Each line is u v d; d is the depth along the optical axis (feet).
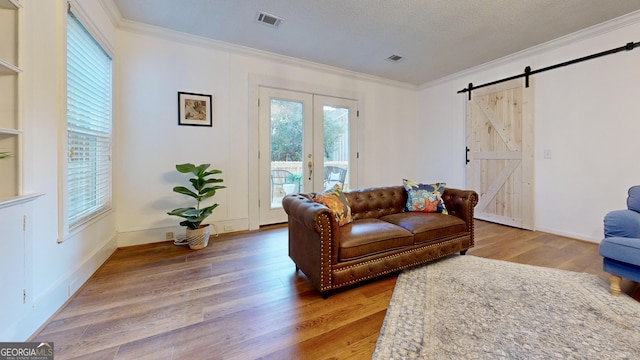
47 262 5.20
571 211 10.58
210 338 4.71
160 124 10.03
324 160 13.98
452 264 7.98
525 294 6.13
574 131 10.41
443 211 8.92
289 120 12.96
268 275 7.33
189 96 10.50
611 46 9.39
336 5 8.31
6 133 4.35
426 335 4.74
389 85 16.16
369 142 15.51
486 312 5.43
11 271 4.20
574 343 4.46
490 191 13.35
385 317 5.35
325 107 14.01
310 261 6.47
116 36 9.19
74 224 6.40
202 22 9.33
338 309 5.67
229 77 11.30
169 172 10.24
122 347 4.44
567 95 10.57
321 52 11.87
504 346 4.42
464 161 14.67
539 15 8.87
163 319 5.25
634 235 6.31
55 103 5.49
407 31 9.95
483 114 13.62
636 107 8.91
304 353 4.37
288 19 9.12
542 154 11.40
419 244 7.50
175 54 10.22
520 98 12.02
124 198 9.50
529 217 11.78
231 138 11.42
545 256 8.62
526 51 11.57
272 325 5.11
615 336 4.63
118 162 9.34
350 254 6.26
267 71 12.19
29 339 4.57
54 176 5.46
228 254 8.89
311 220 5.94
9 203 4.10
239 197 11.69
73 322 5.10
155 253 8.91
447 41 10.79
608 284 6.57
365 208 8.73
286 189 12.98
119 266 7.81
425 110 16.87
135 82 9.58
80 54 6.82
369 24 9.44
